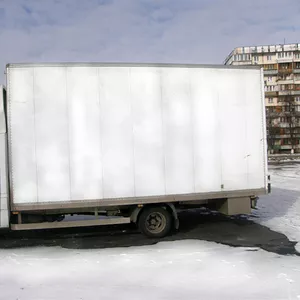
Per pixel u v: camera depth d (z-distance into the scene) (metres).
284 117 70.06
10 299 4.21
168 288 4.49
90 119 6.61
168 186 6.89
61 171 6.52
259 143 7.35
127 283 4.69
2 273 5.15
